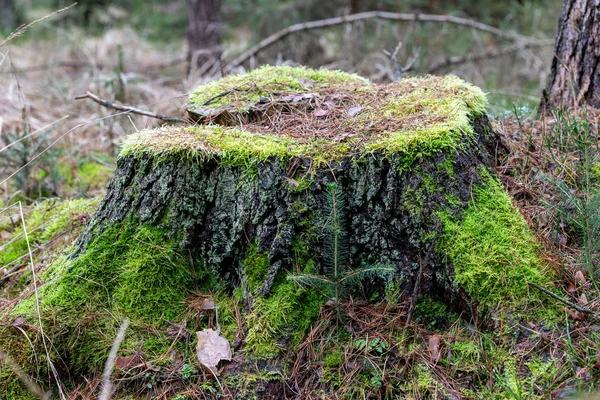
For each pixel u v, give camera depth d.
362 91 1.55
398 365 1.26
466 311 1.28
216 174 1.34
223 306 1.35
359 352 1.27
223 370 1.27
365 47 3.53
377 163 1.29
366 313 1.31
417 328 1.28
